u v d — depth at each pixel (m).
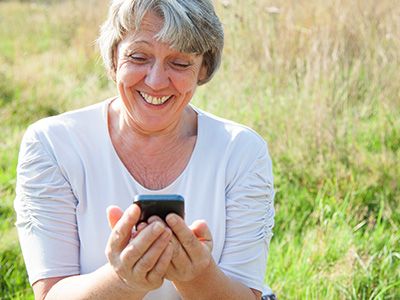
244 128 2.58
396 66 5.54
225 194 2.50
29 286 3.67
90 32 8.38
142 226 2.00
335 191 4.45
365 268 3.60
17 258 3.86
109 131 2.52
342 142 4.88
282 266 3.67
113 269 2.07
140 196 2.00
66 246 2.42
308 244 3.81
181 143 2.53
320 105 5.00
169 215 1.98
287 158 4.85
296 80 5.55
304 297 3.44
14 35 9.59
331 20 6.10
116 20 2.33
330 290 3.47
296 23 6.38
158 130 2.43
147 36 2.29
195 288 2.22
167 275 2.10
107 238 2.44
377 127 5.18
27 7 11.16
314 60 5.53
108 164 2.46
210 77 2.51
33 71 7.43
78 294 2.19
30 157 2.46
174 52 2.31
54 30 9.53
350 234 3.90
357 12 6.05
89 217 2.44
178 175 2.50
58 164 2.44
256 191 2.49
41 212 2.41
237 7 6.10
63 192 2.43
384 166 4.70
